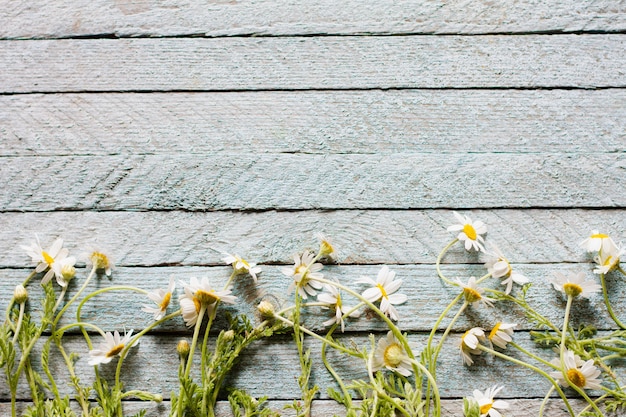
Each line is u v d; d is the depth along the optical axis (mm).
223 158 803
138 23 814
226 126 806
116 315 788
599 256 787
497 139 806
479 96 810
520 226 798
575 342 779
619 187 801
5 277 791
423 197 800
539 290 791
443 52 812
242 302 790
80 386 779
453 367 784
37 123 806
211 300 770
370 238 796
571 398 780
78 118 807
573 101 810
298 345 771
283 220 798
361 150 805
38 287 791
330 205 798
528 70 812
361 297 767
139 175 801
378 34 813
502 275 784
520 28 814
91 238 794
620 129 808
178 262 793
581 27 814
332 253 793
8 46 812
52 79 811
